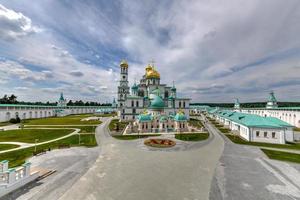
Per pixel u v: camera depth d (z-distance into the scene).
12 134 47.84
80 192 16.48
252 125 41.50
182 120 53.25
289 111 74.25
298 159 27.52
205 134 48.28
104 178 19.56
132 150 31.39
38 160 25.44
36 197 15.55
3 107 81.88
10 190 16.17
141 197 15.73
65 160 25.55
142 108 77.19
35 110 104.19
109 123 71.00
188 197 15.91
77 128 58.06
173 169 22.55
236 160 26.69
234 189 17.69
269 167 23.92
